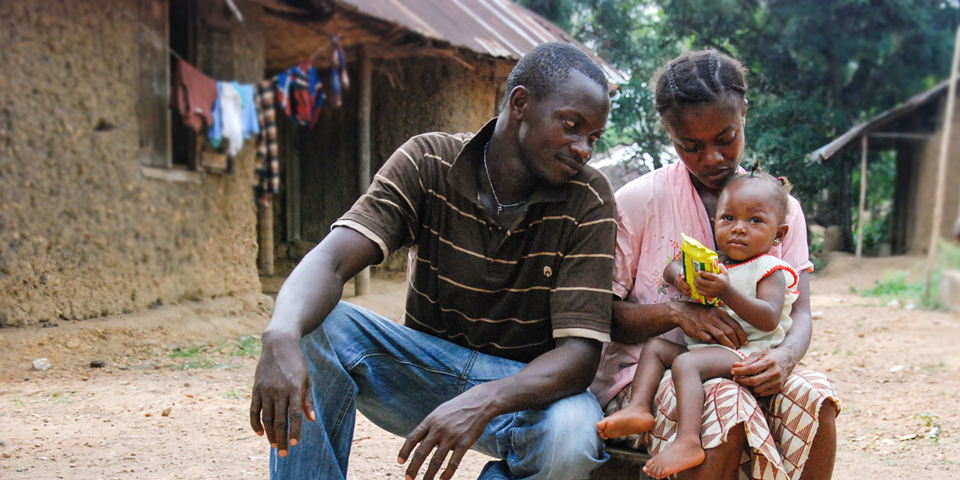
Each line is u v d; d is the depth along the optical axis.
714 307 2.45
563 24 15.95
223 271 8.88
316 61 12.18
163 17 8.08
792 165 17.34
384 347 2.51
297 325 2.13
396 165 2.48
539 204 2.45
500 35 11.07
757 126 17.45
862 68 23.19
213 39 8.72
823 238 19.03
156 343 7.13
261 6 9.40
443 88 11.00
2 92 6.59
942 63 22.84
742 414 2.16
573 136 2.32
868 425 4.96
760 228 2.51
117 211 7.56
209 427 4.50
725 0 18.00
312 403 2.09
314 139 12.45
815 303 12.16
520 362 2.60
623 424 2.28
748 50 20.17
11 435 4.21
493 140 2.48
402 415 2.62
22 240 6.75
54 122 6.98
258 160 9.12
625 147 11.63
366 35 9.98
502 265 2.47
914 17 21.59
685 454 2.15
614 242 2.46
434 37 9.49
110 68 7.47
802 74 20.88
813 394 2.21
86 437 4.21
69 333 6.76
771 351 2.31
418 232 2.53
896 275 15.45
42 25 6.85
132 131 7.74
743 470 2.33
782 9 20.14
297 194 12.59
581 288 2.39
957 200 22.83
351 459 3.95
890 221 24.88
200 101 7.91
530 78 2.36
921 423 4.97
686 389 2.28
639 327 2.50
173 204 8.21
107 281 7.44
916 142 23.52
